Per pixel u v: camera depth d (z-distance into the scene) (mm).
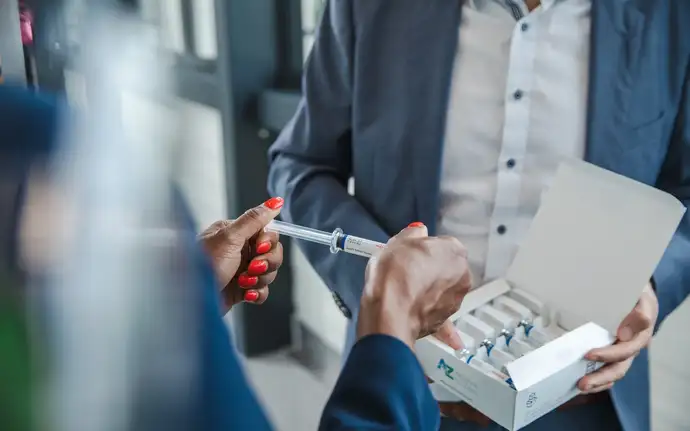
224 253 699
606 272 773
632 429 923
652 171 937
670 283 879
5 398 278
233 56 2189
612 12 885
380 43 963
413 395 477
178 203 340
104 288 302
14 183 302
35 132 312
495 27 925
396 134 973
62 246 300
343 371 494
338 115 1054
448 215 1011
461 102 957
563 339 770
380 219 1032
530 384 711
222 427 327
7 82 343
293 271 2566
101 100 325
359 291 917
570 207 817
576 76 921
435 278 561
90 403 291
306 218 1022
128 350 301
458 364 767
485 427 941
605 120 903
